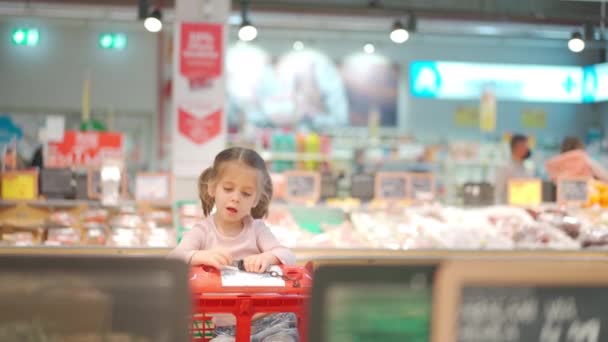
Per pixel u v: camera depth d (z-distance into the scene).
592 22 9.05
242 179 2.62
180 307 1.32
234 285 2.16
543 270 1.38
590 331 1.40
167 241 4.90
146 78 13.69
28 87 13.39
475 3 10.56
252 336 2.38
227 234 2.76
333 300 1.33
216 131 6.86
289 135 11.46
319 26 12.30
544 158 13.31
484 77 14.16
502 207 5.97
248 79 13.98
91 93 13.56
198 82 6.90
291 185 6.46
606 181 6.92
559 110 14.81
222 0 6.98
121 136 6.62
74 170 6.28
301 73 14.13
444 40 14.29
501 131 14.61
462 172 11.84
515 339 1.38
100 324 1.31
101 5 11.02
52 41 13.47
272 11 11.33
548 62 14.71
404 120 14.35
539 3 10.43
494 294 1.37
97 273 1.32
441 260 1.36
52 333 1.31
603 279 1.40
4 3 11.27
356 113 14.27
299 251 4.72
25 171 5.77
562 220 5.58
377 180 6.68
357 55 14.27
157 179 5.77
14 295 1.31
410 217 5.66
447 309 1.35
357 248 4.77
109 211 5.60
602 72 13.62
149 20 7.52
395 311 1.34
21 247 4.12
